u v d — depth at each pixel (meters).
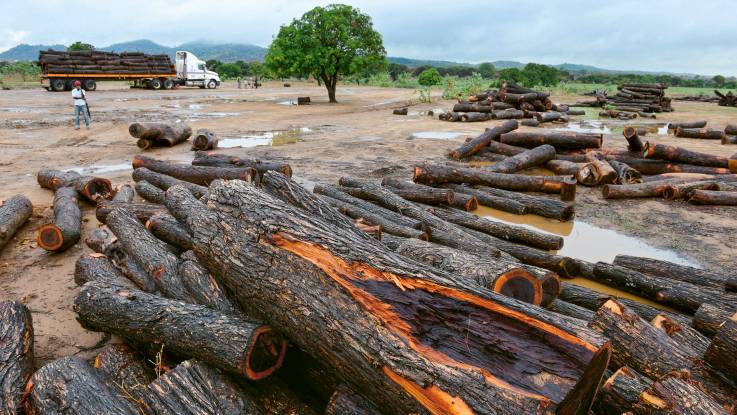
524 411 2.27
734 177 10.09
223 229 3.71
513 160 11.32
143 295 3.82
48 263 6.08
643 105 29.59
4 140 14.62
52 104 24.95
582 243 7.02
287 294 3.20
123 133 16.53
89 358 4.12
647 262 5.63
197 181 9.12
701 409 2.47
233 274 3.57
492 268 4.01
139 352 3.78
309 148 14.45
